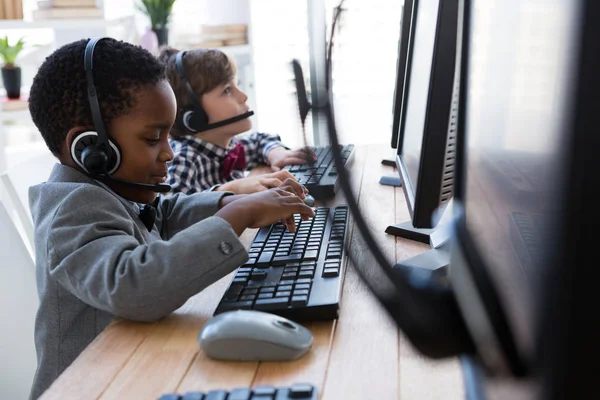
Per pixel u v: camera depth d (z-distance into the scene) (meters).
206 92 1.77
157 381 0.65
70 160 1.00
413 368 0.64
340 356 0.67
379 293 0.56
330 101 0.68
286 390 0.59
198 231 0.82
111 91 0.95
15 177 1.36
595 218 0.28
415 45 1.10
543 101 0.34
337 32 0.77
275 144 1.84
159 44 2.78
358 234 0.66
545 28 0.34
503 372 0.40
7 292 1.16
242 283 0.83
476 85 0.52
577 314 0.29
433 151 0.84
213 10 3.05
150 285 0.78
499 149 0.44
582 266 0.29
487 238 0.46
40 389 0.91
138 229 0.96
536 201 0.35
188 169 1.71
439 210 0.86
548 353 0.31
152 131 0.99
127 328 0.78
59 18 2.49
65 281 0.84
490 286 0.43
